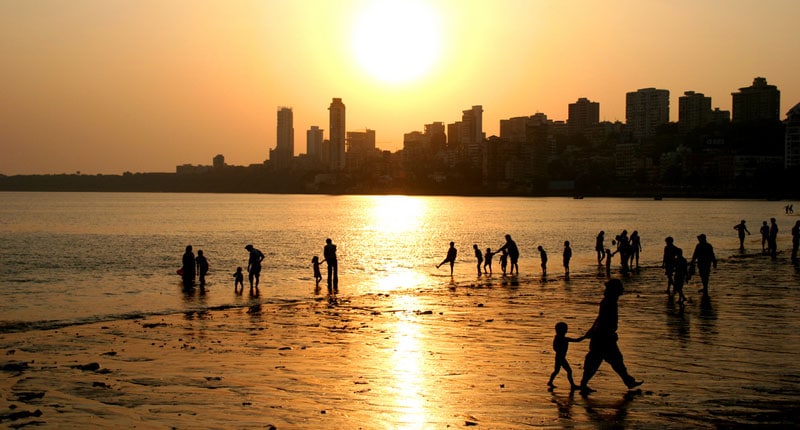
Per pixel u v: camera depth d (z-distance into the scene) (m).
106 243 70.44
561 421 11.23
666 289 28.53
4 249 62.47
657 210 162.38
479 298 27.27
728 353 16.00
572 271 38.59
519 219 125.75
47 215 145.88
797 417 11.22
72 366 16.03
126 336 20.20
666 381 13.59
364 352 17.06
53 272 42.91
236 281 31.25
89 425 11.49
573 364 15.30
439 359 16.05
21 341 19.58
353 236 80.56
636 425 10.93
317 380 14.27
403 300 27.33
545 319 21.72
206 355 17.08
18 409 12.47
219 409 12.31
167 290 32.97
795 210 146.25
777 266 37.12
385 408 12.17
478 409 12.00
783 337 17.80
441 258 51.47
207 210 180.50
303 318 23.06
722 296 25.69
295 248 62.72
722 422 11.00
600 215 139.75
